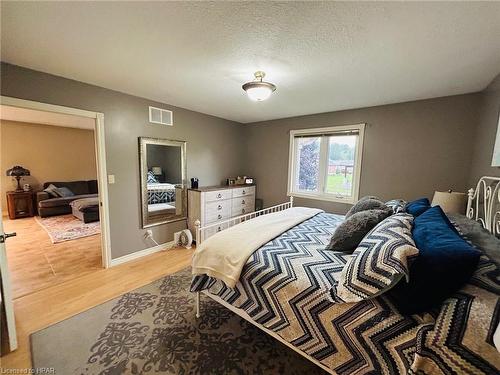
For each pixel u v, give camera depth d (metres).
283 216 2.50
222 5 1.22
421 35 1.45
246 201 4.23
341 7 1.21
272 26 1.40
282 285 1.30
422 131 2.79
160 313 1.91
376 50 1.65
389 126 3.01
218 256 1.62
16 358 1.45
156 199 3.22
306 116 3.76
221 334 1.67
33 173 5.41
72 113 2.34
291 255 1.52
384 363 0.99
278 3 1.20
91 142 6.19
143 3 1.21
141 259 3.01
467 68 1.90
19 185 5.12
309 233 2.00
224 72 2.11
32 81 2.08
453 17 1.26
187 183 3.64
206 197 3.49
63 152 5.78
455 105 2.57
